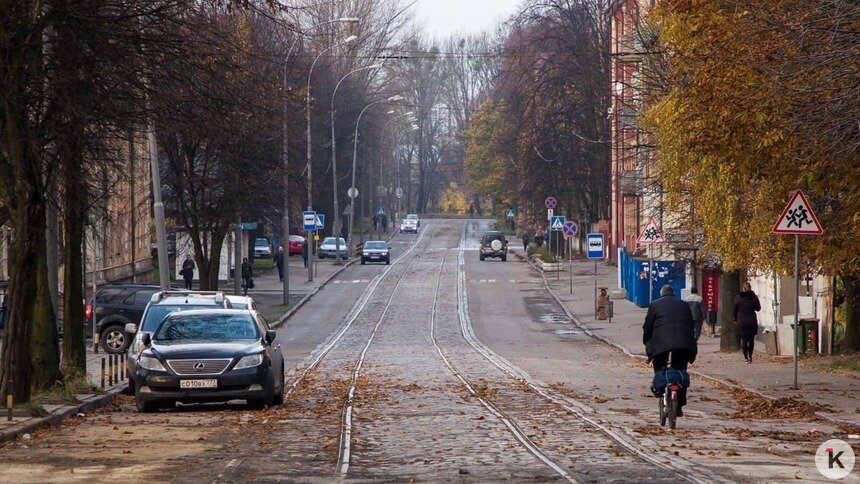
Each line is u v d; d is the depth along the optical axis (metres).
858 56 23.09
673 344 23.45
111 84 27.20
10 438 22.38
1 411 25.59
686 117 27.12
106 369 42.69
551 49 97.88
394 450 20.59
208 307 34.31
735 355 47.47
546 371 44.31
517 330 69.50
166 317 31.59
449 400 31.72
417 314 79.62
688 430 23.17
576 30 93.44
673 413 23.11
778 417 26.42
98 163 31.50
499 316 78.38
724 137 25.73
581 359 51.34
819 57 23.45
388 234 187.25
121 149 32.56
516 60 104.62
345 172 144.38
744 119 25.27
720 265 49.78
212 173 60.44
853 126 23.92
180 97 28.09
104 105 27.61
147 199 70.12
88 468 18.25
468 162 195.38
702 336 59.75
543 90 99.00
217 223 61.81
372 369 45.66
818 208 33.25
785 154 25.69
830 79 23.62
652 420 25.77
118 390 34.00
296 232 152.50
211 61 28.73
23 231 26.59
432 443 21.52
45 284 31.38
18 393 26.56
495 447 20.72
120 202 77.00
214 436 23.09
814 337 45.38
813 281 48.34
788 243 35.62
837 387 33.19
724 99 25.44
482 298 90.94
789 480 16.19
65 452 20.41
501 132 179.88
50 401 29.28
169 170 60.50
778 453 19.39
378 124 159.88
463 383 37.94
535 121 102.00
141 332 34.19
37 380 31.23
